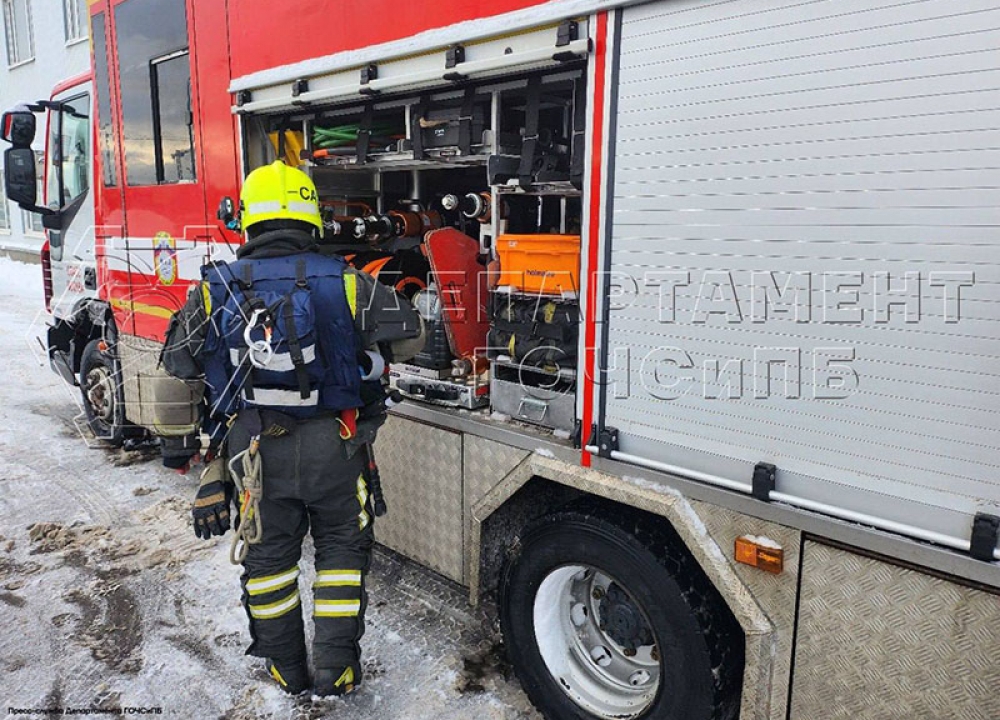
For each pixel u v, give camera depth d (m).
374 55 2.52
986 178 1.33
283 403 2.18
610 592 2.22
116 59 4.07
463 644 2.71
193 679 2.53
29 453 4.88
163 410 2.47
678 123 1.76
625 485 1.99
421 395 2.64
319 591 2.35
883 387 1.49
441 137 2.64
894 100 1.42
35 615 2.92
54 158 5.00
